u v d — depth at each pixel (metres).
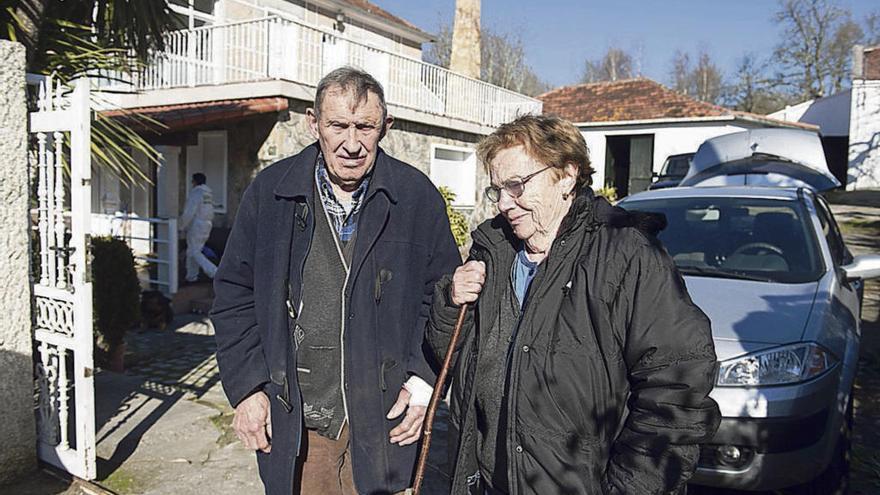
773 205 4.89
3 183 3.57
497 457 2.05
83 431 3.68
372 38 19.41
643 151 23.48
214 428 4.65
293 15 16.27
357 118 2.33
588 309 1.88
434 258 2.59
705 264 4.53
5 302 3.63
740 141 7.55
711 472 3.35
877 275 4.63
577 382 1.87
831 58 44.50
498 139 2.04
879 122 26.67
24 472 3.76
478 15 17.56
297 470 2.55
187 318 8.41
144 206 11.34
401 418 2.51
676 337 1.78
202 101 10.55
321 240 2.49
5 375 3.65
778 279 4.22
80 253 3.57
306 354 2.47
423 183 2.59
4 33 4.41
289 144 10.12
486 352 2.07
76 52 4.88
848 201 23.38
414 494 2.25
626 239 1.88
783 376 3.36
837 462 3.64
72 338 3.67
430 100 13.77
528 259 2.09
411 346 2.54
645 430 1.79
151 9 5.29
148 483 3.79
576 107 25.14
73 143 3.56
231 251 2.56
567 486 1.88
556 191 2.01
